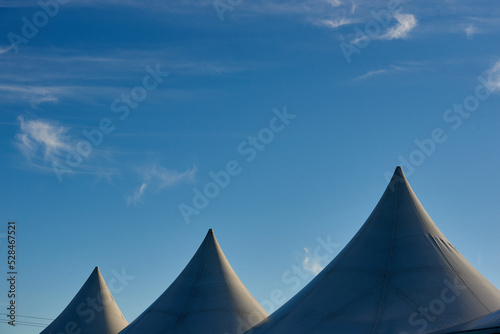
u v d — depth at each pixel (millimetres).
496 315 14273
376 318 16531
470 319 16125
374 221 19625
